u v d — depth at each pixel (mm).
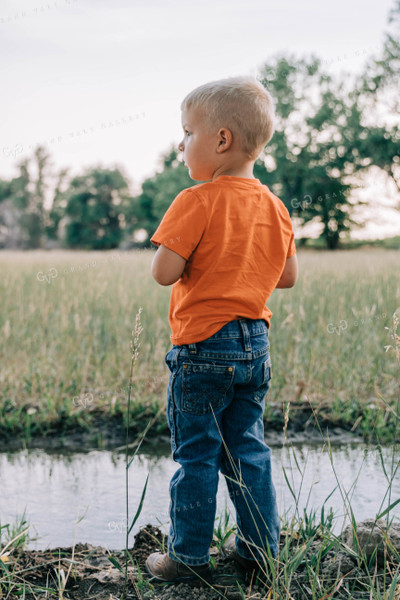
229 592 2195
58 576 2275
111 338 6578
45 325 6797
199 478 2188
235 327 2205
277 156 42750
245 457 2256
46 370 5742
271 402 5379
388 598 2002
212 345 2174
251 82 2289
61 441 4750
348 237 25609
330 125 42500
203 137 2271
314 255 13414
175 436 2268
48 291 8344
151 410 5105
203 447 2211
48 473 4090
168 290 8469
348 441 4688
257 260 2268
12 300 7926
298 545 2508
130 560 2539
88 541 3037
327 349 6180
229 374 2170
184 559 2209
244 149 2273
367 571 2197
